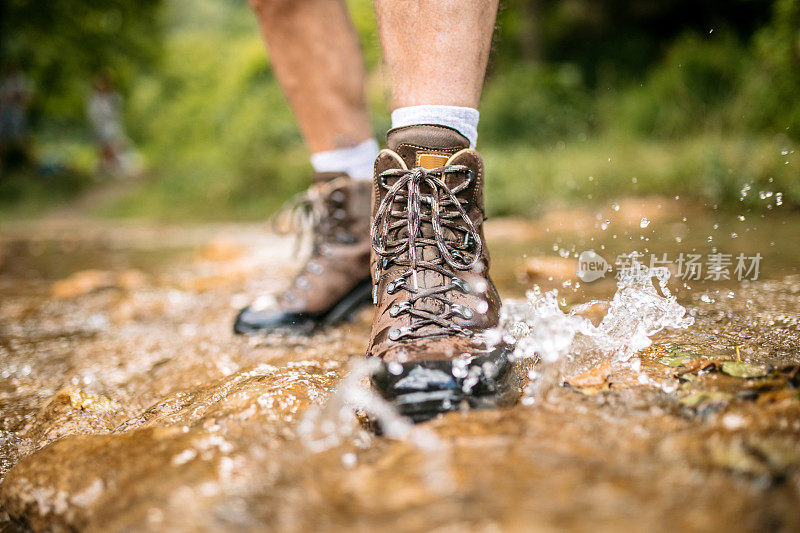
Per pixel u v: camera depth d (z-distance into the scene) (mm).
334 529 623
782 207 3828
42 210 10906
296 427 916
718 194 4223
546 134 9812
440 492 659
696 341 1223
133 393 1353
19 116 12844
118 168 13992
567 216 4637
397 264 1171
